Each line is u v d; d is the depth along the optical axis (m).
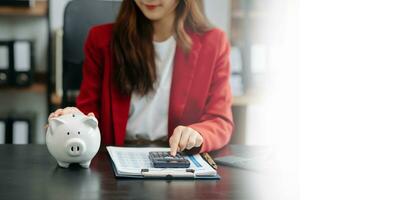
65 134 0.96
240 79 2.73
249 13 2.81
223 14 3.08
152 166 0.97
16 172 0.94
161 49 1.54
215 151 1.22
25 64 2.66
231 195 0.82
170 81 1.54
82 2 1.84
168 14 1.51
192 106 1.53
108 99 1.50
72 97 1.89
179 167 0.97
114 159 1.02
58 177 0.91
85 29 1.84
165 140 1.50
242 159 1.10
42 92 2.86
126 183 0.88
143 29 1.50
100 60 1.54
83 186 0.85
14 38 2.94
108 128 1.50
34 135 2.91
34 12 2.66
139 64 1.47
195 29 1.57
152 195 0.80
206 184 0.89
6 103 2.99
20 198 0.77
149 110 1.51
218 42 1.57
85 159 0.98
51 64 2.67
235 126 2.54
